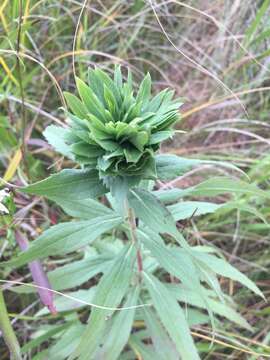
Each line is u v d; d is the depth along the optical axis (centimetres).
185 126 39
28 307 30
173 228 18
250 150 37
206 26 41
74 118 18
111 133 17
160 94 19
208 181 19
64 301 26
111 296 21
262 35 34
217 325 29
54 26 37
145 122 18
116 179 18
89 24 39
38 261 23
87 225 21
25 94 35
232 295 33
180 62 40
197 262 19
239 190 19
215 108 38
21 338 32
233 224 36
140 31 41
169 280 33
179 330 21
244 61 38
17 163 30
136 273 25
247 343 31
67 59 38
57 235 20
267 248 35
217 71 40
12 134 34
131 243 22
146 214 19
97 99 18
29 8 33
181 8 41
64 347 26
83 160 18
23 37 32
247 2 39
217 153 38
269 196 19
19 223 28
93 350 20
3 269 31
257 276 34
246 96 39
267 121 38
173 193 20
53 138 20
